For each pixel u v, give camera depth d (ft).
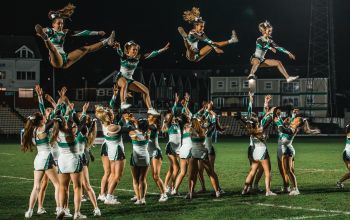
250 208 43.60
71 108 42.06
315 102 286.25
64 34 36.68
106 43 38.40
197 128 48.91
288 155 50.90
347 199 47.96
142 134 45.11
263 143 50.37
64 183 39.19
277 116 50.85
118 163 46.42
